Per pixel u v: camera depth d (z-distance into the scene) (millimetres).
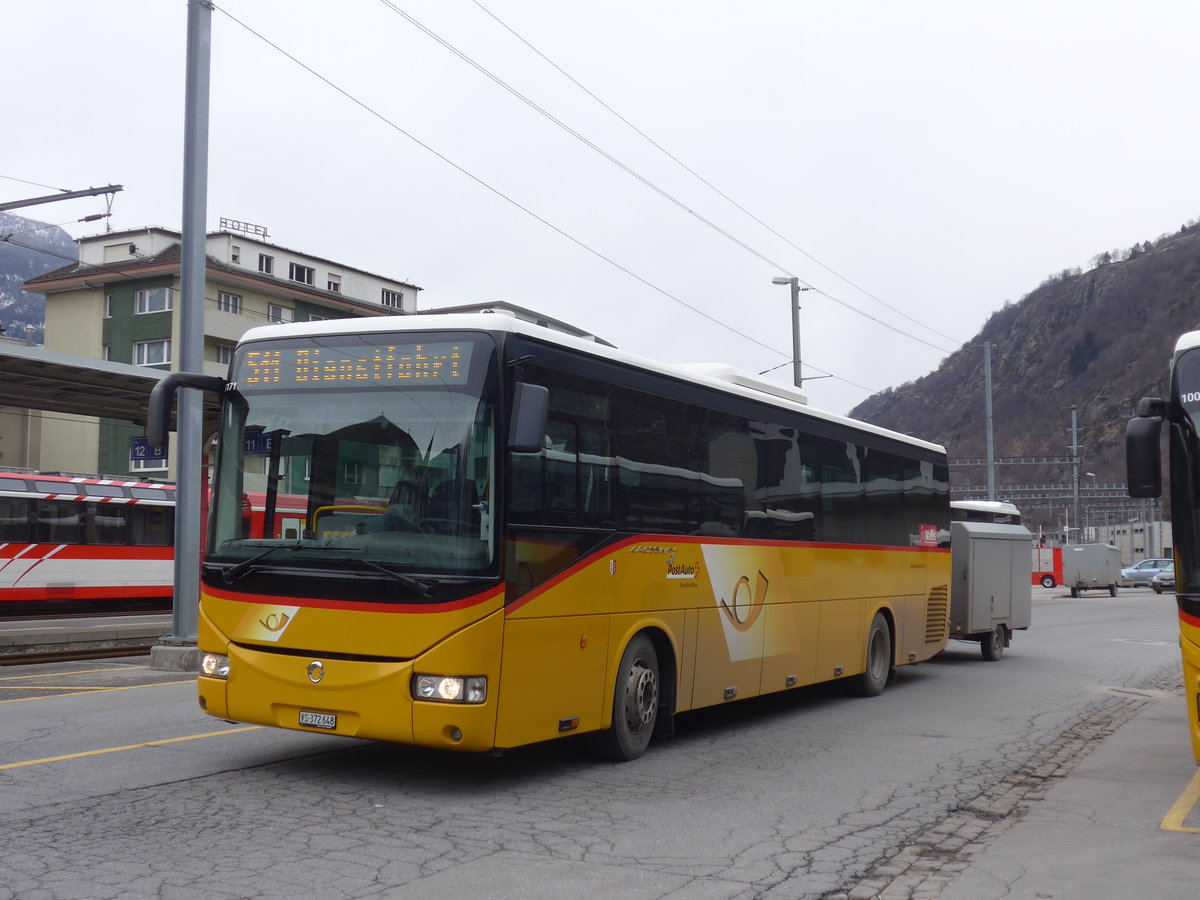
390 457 7316
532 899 5191
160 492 32312
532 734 7434
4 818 6426
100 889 5137
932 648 15156
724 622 9953
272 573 7434
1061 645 21875
